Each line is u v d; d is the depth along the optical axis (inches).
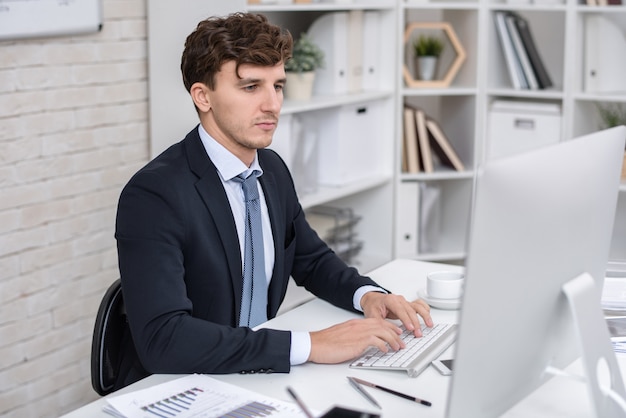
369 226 155.5
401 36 147.1
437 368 62.4
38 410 113.2
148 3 122.4
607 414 53.2
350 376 61.1
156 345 62.1
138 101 124.7
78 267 117.0
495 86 154.6
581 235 52.4
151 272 64.8
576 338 52.9
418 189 154.5
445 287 76.5
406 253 154.8
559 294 51.8
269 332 63.4
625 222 139.2
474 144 154.4
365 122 147.0
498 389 49.8
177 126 124.6
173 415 54.4
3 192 105.5
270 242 76.8
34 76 108.0
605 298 74.7
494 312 46.7
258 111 70.1
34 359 112.0
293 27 147.0
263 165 79.4
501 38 150.9
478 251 44.3
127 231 66.4
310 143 137.4
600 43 143.6
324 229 145.0
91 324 119.9
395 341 64.6
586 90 145.1
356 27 144.7
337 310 76.8
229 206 71.3
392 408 55.8
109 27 118.3
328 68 141.6
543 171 47.4
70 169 114.5
